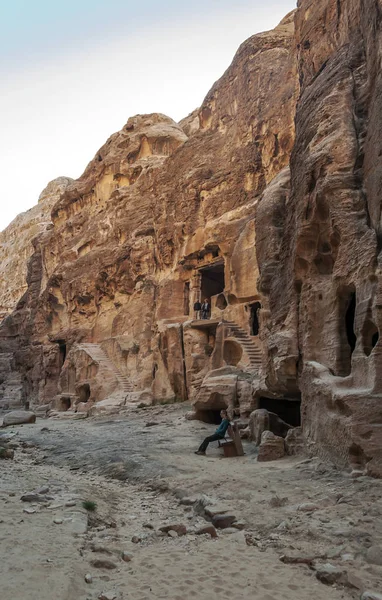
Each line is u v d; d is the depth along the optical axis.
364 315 11.12
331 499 8.69
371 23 13.23
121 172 50.62
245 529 7.77
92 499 9.64
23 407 57.78
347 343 12.89
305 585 5.72
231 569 6.16
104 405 33.47
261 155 31.92
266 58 34.34
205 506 8.92
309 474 10.84
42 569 5.82
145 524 8.25
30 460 16.33
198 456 14.64
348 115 13.78
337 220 12.70
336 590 5.62
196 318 33.38
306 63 20.17
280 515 8.12
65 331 48.94
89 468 14.34
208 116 40.34
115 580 5.86
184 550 6.89
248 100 34.03
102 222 49.06
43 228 96.38
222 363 27.64
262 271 18.47
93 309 47.22
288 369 14.89
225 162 34.69
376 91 12.29
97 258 46.94
